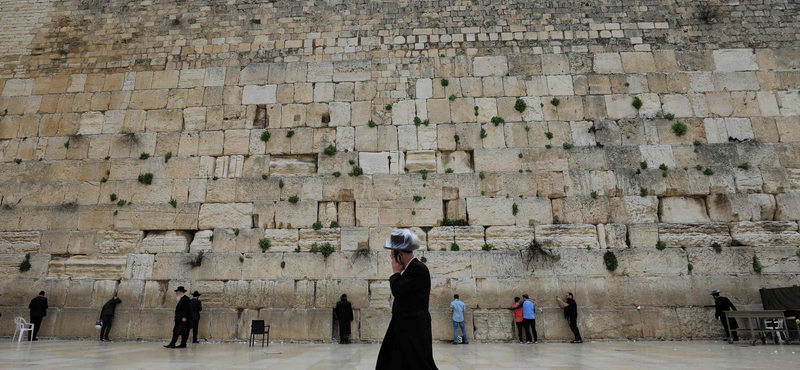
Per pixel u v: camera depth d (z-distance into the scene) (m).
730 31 15.87
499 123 15.13
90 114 15.75
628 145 14.81
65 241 14.49
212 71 16.03
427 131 15.16
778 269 13.55
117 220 14.60
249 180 14.86
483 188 14.55
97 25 16.77
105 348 11.12
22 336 13.69
